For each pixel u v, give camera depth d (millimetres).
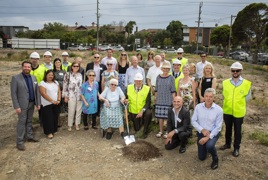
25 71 5633
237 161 5230
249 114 8875
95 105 6773
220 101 10172
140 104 6414
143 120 6688
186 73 6141
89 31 70750
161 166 5020
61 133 6738
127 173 4777
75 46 52469
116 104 6324
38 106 6016
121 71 7578
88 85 6688
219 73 20031
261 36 38156
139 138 6418
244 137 6566
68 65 7742
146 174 4738
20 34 67062
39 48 49375
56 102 6359
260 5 36656
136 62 7027
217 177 4648
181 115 5555
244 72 21891
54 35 61906
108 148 5852
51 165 5055
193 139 6293
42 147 5848
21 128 5684
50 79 6289
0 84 13648
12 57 28781
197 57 31250
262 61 32156
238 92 5301
